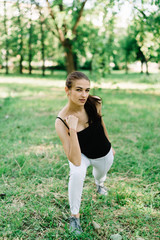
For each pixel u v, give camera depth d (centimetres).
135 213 271
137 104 913
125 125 618
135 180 347
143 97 1104
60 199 297
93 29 759
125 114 728
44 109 800
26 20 593
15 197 302
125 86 1600
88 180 346
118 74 3019
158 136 530
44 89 1370
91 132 243
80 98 225
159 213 272
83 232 238
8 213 270
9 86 1521
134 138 525
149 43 479
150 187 327
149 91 1327
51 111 777
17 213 267
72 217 245
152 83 1223
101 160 256
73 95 225
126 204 291
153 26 469
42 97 1061
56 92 1246
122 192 309
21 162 393
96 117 244
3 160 402
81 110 240
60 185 327
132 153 436
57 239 234
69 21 962
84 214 271
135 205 284
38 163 391
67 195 306
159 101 988
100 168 266
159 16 476
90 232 239
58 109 802
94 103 245
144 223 258
